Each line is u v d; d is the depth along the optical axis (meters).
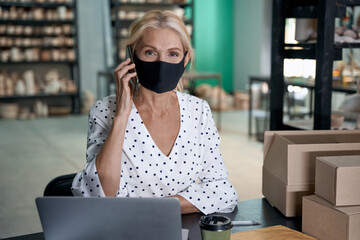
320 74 2.21
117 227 1.19
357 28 2.31
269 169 1.79
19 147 6.42
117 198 1.17
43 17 8.93
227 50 11.08
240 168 5.25
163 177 1.74
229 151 6.09
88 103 9.39
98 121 1.81
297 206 1.64
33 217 3.83
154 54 1.66
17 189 4.57
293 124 2.56
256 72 10.25
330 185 1.41
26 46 8.82
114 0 8.42
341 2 2.17
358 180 1.38
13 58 8.72
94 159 1.64
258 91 9.67
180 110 1.83
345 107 2.71
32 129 7.76
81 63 9.73
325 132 1.82
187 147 1.79
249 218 1.65
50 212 1.20
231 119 8.53
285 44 2.50
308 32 2.41
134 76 1.65
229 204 1.74
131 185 1.74
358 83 2.76
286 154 1.62
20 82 8.81
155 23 1.64
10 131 7.59
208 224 1.24
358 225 1.35
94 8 9.64
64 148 6.33
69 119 8.74
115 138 1.62
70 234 1.21
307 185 1.62
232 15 10.97
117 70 1.65
